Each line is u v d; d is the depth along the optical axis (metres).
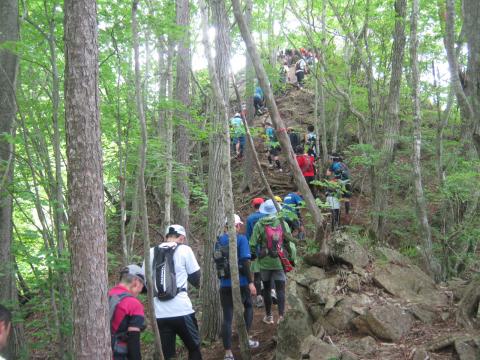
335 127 13.36
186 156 9.29
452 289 5.50
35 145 5.91
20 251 6.12
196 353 5.25
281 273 6.53
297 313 5.21
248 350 5.57
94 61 3.48
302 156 12.38
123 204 6.36
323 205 6.62
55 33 5.96
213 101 7.69
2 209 5.68
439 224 8.58
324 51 10.96
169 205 7.02
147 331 6.52
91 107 3.46
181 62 9.22
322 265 5.93
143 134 4.96
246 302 6.14
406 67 10.67
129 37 6.05
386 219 9.44
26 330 7.13
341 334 4.94
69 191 3.44
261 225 6.47
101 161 3.52
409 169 9.44
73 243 3.41
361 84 12.67
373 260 5.88
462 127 7.72
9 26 5.69
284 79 18.55
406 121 11.35
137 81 4.97
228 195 5.58
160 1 6.77
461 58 7.28
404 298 5.27
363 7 10.40
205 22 5.72
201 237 11.34
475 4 3.65
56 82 5.48
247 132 6.25
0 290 5.68
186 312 5.12
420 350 4.29
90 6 3.47
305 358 4.62
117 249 10.21
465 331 4.55
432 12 9.93
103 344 3.43
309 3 12.33
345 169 10.91
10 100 5.78
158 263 5.17
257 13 14.42
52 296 5.55
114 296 4.25
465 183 7.16
